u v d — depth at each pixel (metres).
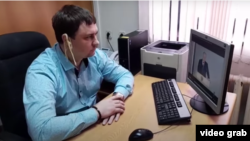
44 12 1.80
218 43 0.92
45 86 0.98
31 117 0.89
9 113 1.18
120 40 1.56
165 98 1.19
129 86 1.30
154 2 1.79
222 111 1.01
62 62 1.12
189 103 1.19
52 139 0.88
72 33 1.02
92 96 1.32
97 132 0.98
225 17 1.55
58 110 1.14
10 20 1.58
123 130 0.99
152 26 1.88
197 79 1.17
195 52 1.17
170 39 1.85
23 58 1.27
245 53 1.59
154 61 1.55
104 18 2.21
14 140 0.94
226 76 0.88
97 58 1.36
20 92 1.24
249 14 1.48
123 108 1.14
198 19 1.67
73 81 1.17
